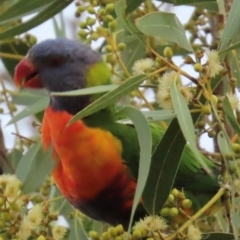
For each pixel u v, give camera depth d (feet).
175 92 12.07
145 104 18.44
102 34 16.08
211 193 17.22
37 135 20.88
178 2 16.61
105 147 15.49
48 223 13.43
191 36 20.84
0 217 12.64
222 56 12.98
